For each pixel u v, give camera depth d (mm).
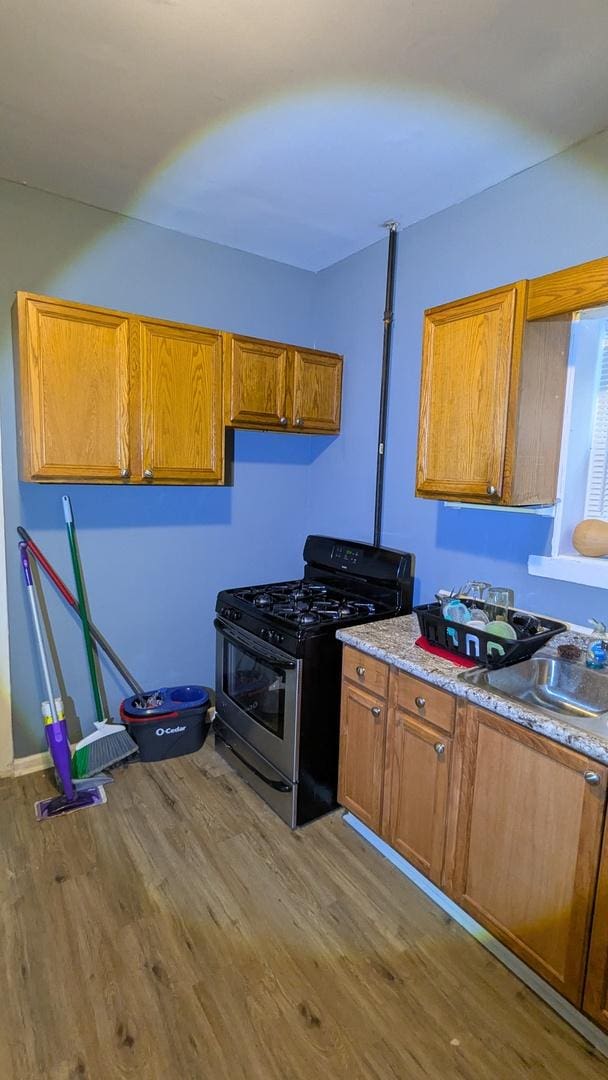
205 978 1573
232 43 1458
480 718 1619
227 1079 1318
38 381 2074
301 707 2164
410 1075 1338
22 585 2461
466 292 2301
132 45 1465
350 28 1400
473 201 2252
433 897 1899
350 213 2443
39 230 2318
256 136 1887
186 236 2703
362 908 1845
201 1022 1449
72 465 2174
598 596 1880
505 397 1805
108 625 2717
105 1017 1453
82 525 2586
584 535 1921
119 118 1799
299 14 1357
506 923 1583
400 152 1959
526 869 1515
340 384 2994
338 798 2271
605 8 1311
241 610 2510
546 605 2039
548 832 1447
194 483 2510
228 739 2666
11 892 1859
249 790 2488
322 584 2957
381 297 2734
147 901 1840
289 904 1852
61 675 2604
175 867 1999
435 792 1795
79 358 2150
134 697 2795
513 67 1523
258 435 3090
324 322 3145
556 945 1446
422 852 1863
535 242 2029
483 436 1891
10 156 2041
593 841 1338
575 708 1724
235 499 3049
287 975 1593
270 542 3217
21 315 2027
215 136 1895
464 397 1950
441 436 2055
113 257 2508
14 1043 1385
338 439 3061
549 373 1876
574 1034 1450
